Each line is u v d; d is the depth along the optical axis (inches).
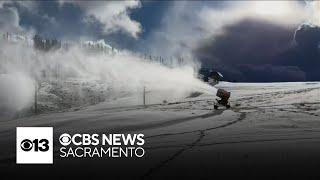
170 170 504.7
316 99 1935.3
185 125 1120.2
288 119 1179.3
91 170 519.5
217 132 935.7
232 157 588.7
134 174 487.5
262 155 598.9
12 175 497.7
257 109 1581.0
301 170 482.9
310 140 760.3
